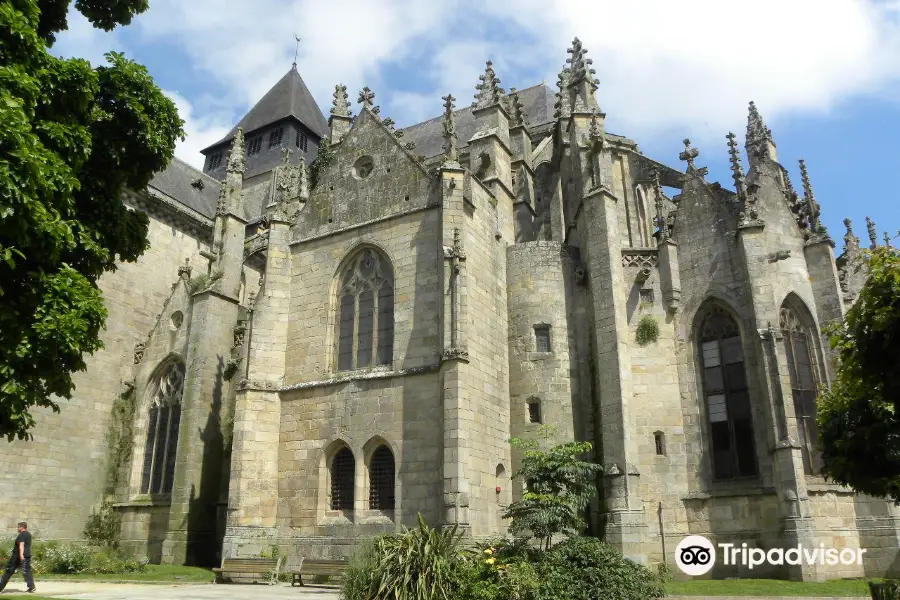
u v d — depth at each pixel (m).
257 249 47.41
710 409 30.64
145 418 41.03
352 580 18.67
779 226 32.22
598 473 30.03
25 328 13.07
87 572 30.56
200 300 38.78
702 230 32.66
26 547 22.95
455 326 28.77
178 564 33.66
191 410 36.50
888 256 16.16
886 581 16.70
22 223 12.03
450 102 34.06
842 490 28.00
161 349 41.50
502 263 34.72
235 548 29.77
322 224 35.44
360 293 33.50
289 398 32.84
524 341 33.44
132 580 28.28
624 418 29.52
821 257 31.77
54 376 14.04
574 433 31.73
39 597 19.19
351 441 30.52
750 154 37.09
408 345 30.75
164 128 17.67
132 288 44.03
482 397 30.19
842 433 19.41
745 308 30.62
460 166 32.03
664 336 31.97
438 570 17.94
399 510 28.45
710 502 29.00
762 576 27.31
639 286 32.84
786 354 29.73
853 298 33.28
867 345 15.76
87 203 16.28
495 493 29.77
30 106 13.22
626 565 19.16
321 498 30.47
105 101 16.84
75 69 15.01
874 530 27.39
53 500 37.78
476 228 32.66
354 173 35.56
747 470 29.22
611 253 32.22
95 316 14.24
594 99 39.44
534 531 22.73
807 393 30.36
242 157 43.69
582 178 34.69
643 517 28.17
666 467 30.08
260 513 30.89
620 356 30.50
